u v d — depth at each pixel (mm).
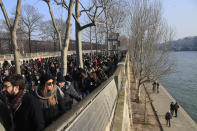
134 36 20641
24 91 2143
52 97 2490
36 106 1979
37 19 46688
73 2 6098
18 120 1951
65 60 6801
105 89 3273
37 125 1938
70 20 6379
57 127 1187
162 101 23547
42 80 2469
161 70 19906
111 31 25328
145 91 28719
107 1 12836
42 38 55344
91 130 1823
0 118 1768
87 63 13922
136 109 19109
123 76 8133
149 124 15953
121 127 3350
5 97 2146
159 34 19953
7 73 11180
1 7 5293
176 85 39406
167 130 15617
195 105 27016
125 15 25281
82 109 1697
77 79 5660
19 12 5363
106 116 2783
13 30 5520
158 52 20484
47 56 37812
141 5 19672
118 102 4703
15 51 5699
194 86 37969
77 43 8711
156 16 19406
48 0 6324
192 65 72875
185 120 18609
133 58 21938
